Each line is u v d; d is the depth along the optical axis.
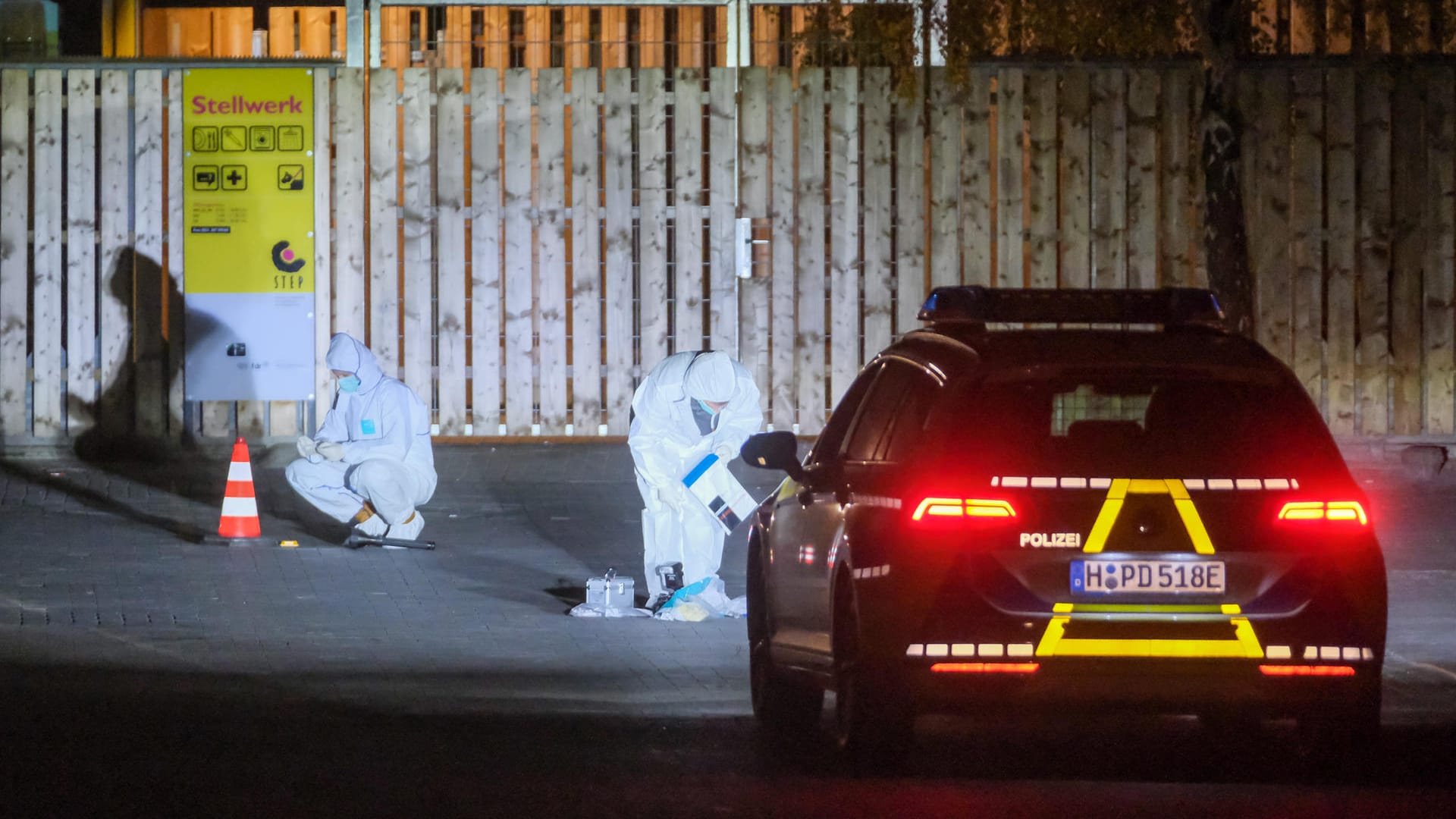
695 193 71.56
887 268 71.75
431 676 39.84
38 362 71.06
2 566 53.50
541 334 71.75
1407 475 70.06
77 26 82.31
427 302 71.38
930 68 71.06
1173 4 64.81
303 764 29.84
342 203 71.25
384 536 57.56
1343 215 71.94
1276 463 27.41
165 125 71.19
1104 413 34.00
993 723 35.44
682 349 71.75
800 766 30.06
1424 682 39.28
